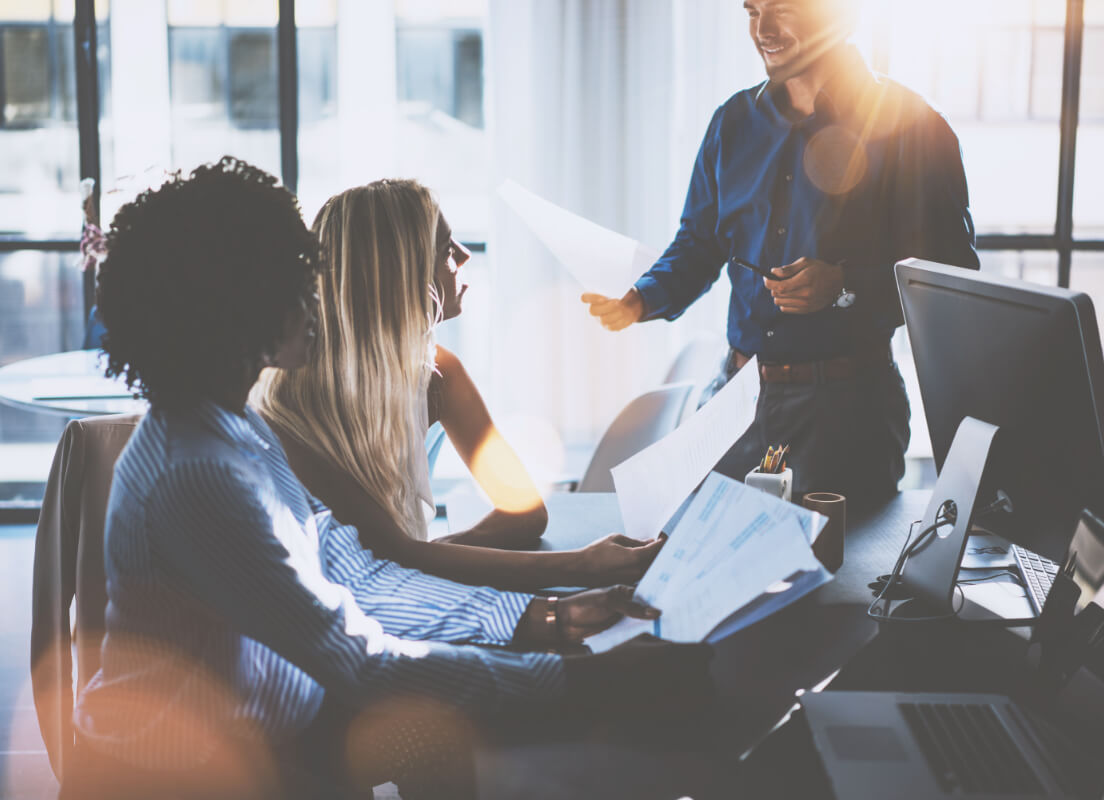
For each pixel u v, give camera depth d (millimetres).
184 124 4410
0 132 4371
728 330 2271
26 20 4305
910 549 1269
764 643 1140
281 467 1042
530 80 4039
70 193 4445
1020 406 1147
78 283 4488
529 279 4117
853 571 1377
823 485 1885
